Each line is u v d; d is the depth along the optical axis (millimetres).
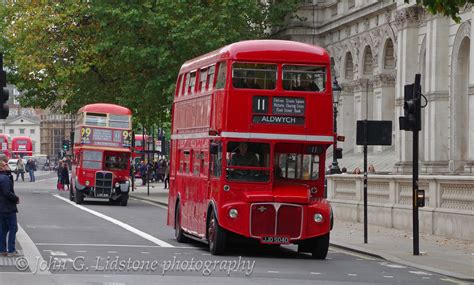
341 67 78875
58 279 24219
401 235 40500
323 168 32250
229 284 24188
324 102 32156
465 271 28422
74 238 36562
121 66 76250
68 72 77188
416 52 63344
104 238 37031
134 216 52062
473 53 53125
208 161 32969
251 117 31750
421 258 31844
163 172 109125
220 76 32719
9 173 29016
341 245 36312
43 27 77438
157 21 71250
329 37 81938
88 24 78500
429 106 60031
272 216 31375
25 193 81062
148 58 72500
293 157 32125
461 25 56938
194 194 34844
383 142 37031
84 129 63875
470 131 53500
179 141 38281
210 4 74000
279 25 82938
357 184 48750
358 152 75688
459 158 57750
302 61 32094
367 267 29594
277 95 31875
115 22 73625
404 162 62844
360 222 47812
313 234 31516
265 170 31656
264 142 31734
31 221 45750
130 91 74875
